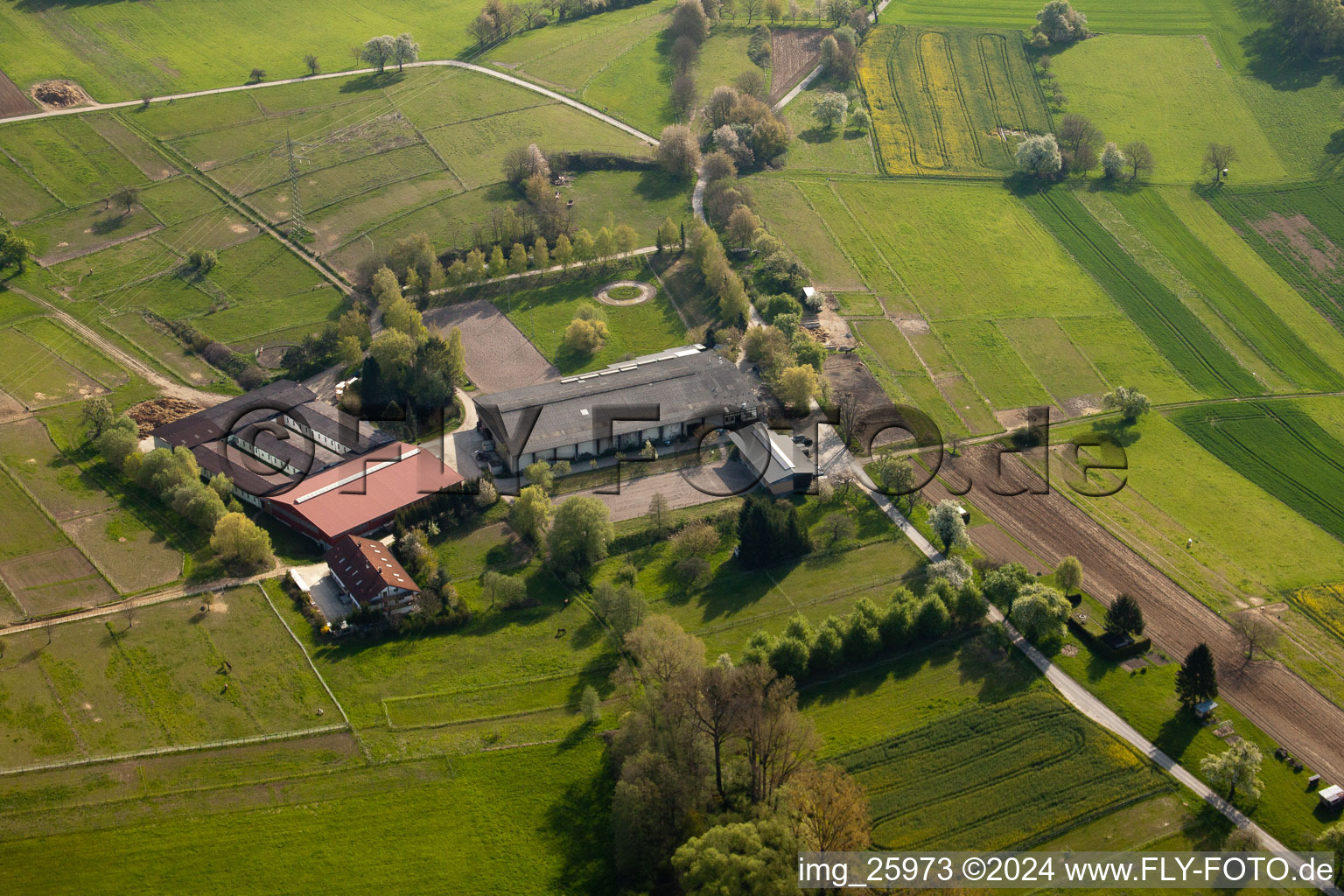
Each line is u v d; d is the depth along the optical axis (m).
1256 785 134.88
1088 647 161.62
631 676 146.50
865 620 157.00
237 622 158.62
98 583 164.12
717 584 173.00
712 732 132.88
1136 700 151.50
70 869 123.62
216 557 171.00
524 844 129.25
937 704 149.75
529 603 167.75
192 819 129.88
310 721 143.88
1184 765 141.75
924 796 135.62
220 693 146.75
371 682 151.00
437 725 144.75
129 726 140.62
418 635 160.25
